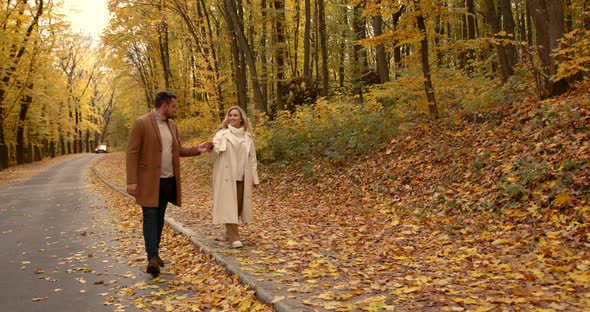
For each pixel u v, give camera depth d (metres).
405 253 5.92
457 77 12.95
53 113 40.53
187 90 33.22
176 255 6.48
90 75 54.66
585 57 8.83
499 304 3.75
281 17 21.56
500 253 5.50
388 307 3.74
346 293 4.23
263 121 16.11
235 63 20.80
